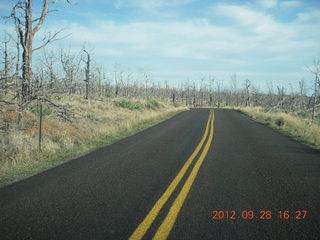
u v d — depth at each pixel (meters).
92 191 5.34
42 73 12.92
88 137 12.18
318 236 3.62
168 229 3.75
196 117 27.89
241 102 104.62
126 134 14.40
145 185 5.75
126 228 3.77
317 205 4.74
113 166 7.44
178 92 120.12
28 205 4.60
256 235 3.62
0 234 3.60
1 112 11.46
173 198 4.98
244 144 11.48
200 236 3.57
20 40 14.12
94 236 3.55
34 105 13.59
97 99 31.58
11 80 10.86
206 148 10.33
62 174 6.61
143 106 33.56
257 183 6.00
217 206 4.63
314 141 12.02
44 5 14.57
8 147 8.47
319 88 28.14
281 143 11.91
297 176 6.63
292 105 43.94
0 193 5.21
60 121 13.67
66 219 4.05
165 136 13.66
